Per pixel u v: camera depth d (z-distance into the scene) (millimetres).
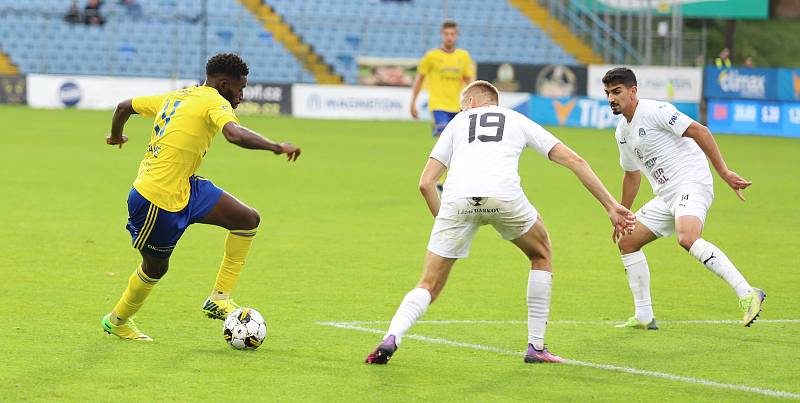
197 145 21297
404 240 37562
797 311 26984
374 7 126062
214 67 21750
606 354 21703
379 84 112812
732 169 69125
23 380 18422
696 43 123250
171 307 25516
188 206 21688
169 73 115188
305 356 20781
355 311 25594
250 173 59688
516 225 20156
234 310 21922
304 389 18250
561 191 55625
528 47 124750
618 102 24312
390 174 61094
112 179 54094
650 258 35469
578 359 21172
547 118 110250
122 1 116688
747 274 32531
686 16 124562
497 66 109562
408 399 17766
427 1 127938
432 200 20359
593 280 30984
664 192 24297
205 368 19594
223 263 22812
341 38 120875
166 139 21234
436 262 20203
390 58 112500
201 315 24656
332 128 96312
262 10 122812
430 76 54062
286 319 24531
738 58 148250
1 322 23219
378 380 18969
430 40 124562
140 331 22734
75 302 25703
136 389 18000
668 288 30141
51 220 39781
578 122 110438
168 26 117625
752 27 155625
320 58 118438
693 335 23859
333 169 63156
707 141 23594
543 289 20594
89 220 40094
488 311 26078
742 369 20500
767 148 87312
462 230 20047
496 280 30547
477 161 20016
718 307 27469
